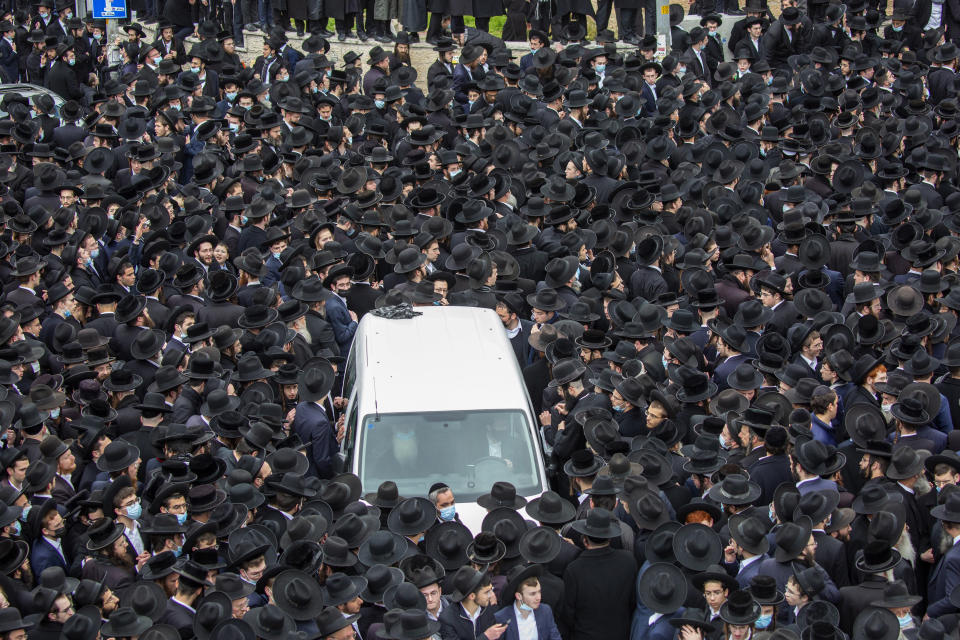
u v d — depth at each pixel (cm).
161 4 2748
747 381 1015
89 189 1511
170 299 1228
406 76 1978
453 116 1861
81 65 2597
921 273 1222
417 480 920
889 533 741
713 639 716
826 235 1351
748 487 830
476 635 722
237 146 1631
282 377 1051
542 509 823
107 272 1390
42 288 1308
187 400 1018
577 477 859
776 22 2223
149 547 855
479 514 892
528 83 1870
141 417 1019
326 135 1778
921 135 1661
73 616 705
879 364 989
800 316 1181
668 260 1294
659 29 2138
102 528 801
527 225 1301
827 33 2252
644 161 1644
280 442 972
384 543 771
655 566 739
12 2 3212
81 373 1073
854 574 801
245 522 829
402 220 1352
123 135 1856
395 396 961
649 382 959
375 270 1344
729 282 1220
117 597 775
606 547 762
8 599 759
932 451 899
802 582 723
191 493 820
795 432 888
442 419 948
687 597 746
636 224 1375
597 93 1923
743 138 1680
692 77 1858
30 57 2614
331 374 1035
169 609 749
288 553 750
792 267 1272
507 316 1166
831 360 1003
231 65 2033
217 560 774
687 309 1141
